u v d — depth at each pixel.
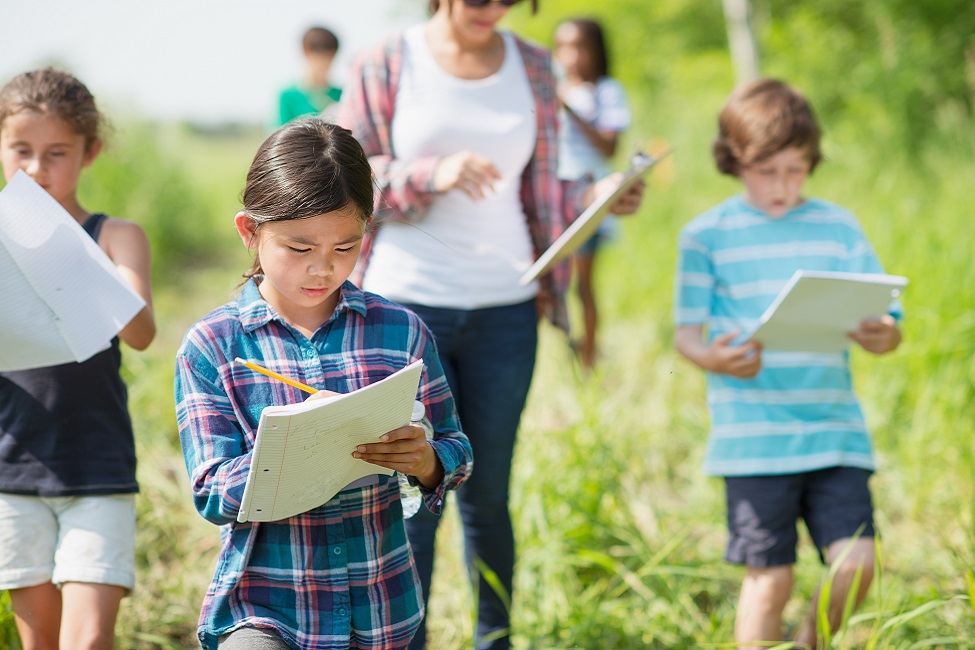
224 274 11.33
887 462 4.89
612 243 6.68
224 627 2.20
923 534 4.41
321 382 2.24
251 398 2.21
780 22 13.55
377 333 2.32
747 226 3.47
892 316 3.35
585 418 4.61
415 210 3.16
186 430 2.18
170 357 6.47
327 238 2.10
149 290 2.86
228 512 2.09
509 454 3.29
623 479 4.80
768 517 3.25
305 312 2.30
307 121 2.18
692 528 4.47
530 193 3.42
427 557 3.20
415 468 2.17
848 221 3.48
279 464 1.96
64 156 2.82
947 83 10.65
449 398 2.44
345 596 2.22
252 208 2.12
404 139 3.26
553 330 7.49
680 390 6.20
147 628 3.68
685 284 3.48
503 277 3.26
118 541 2.72
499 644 3.37
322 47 7.40
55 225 2.49
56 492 2.69
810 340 3.19
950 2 11.97
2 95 2.80
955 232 6.33
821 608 3.06
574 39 6.80
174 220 12.66
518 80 3.35
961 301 5.51
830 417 3.28
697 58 14.66
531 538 4.03
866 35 12.55
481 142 3.24
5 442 2.70
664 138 12.06
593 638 3.65
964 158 8.41
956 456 4.82
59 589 2.76
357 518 2.25
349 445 2.05
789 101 3.40
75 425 2.72
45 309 2.47
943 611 3.62
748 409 3.32
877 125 10.03
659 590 3.96
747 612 3.27
